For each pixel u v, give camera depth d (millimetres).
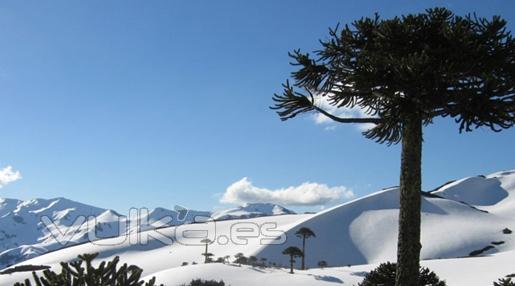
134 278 5617
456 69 9445
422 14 10977
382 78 9758
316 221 182000
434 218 186625
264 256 158000
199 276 78625
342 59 11078
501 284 14656
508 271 66562
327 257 161375
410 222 10617
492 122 9391
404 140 10859
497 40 10008
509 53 9953
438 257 152750
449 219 186375
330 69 11117
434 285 12344
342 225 180000
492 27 9992
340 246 167750
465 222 183000
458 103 9234
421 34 10672
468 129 9758
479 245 160000
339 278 78625
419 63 8766
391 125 10594
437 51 9594
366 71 9727
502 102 9117
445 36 9719
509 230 173625
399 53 10578
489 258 85375
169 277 79500
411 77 9117
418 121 10734
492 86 8812
